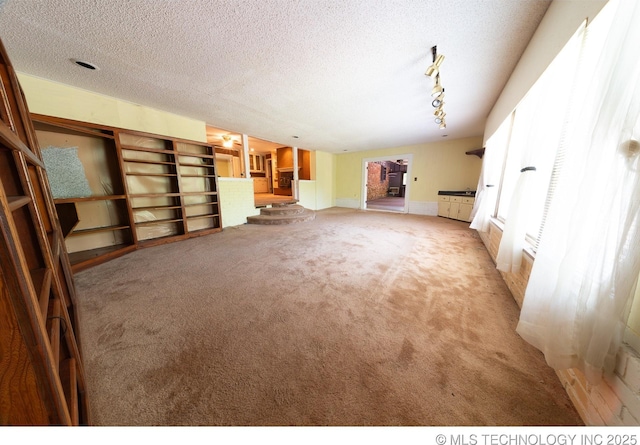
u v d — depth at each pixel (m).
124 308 1.58
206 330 1.36
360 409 0.89
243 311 1.55
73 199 2.30
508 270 1.67
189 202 3.71
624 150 0.69
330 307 1.60
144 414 0.87
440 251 2.84
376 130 4.38
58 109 2.33
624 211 0.69
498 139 2.81
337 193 7.71
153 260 2.53
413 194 6.11
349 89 2.50
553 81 1.45
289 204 5.72
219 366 1.10
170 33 1.55
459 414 0.87
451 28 1.53
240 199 4.59
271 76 2.19
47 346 0.49
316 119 3.63
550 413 0.87
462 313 1.52
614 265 0.70
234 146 6.49
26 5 1.27
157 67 2.01
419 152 5.88
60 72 2.09
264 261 2.50
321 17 1.41
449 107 3.14
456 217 5.04
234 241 3.33
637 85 0.67
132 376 1.04
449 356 1.15
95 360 1.12
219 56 1.84
